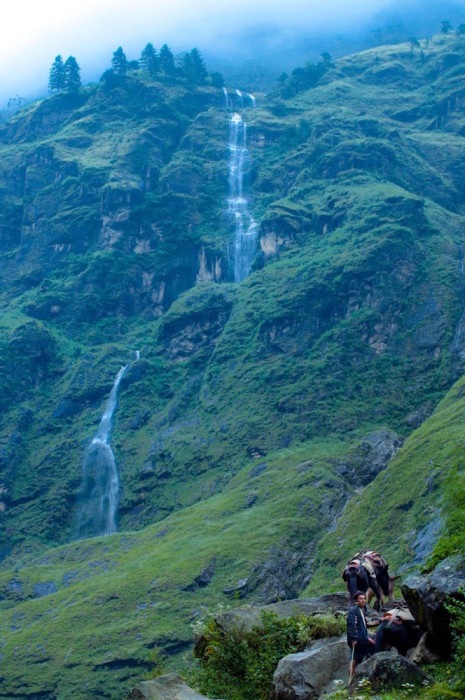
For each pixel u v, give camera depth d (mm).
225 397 181125
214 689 17578
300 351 181000
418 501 108625
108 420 193125
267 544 122188
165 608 115188
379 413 163125
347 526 118375
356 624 14883
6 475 183875
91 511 175750
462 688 12688
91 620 118750
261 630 18375
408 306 183750
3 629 125000
